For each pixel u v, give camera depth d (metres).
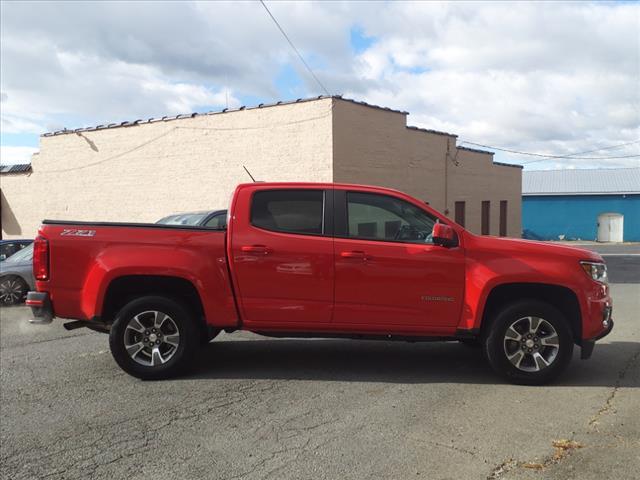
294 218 5.74
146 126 20.83
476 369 6.09
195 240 5.69
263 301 5.65
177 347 5.73
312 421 4.56
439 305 5.56
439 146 22.48
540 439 4.16
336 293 5.59
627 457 3.84
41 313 5.71
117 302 5.93
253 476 3.63
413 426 4.44
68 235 5.69
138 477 3.65
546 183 49.94
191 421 4.60
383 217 5.74
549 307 5.45
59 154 23.69
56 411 4.88
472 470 3.68
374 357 6.62
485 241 5.66
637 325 8.58
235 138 18.55
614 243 43.34
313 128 16.77
